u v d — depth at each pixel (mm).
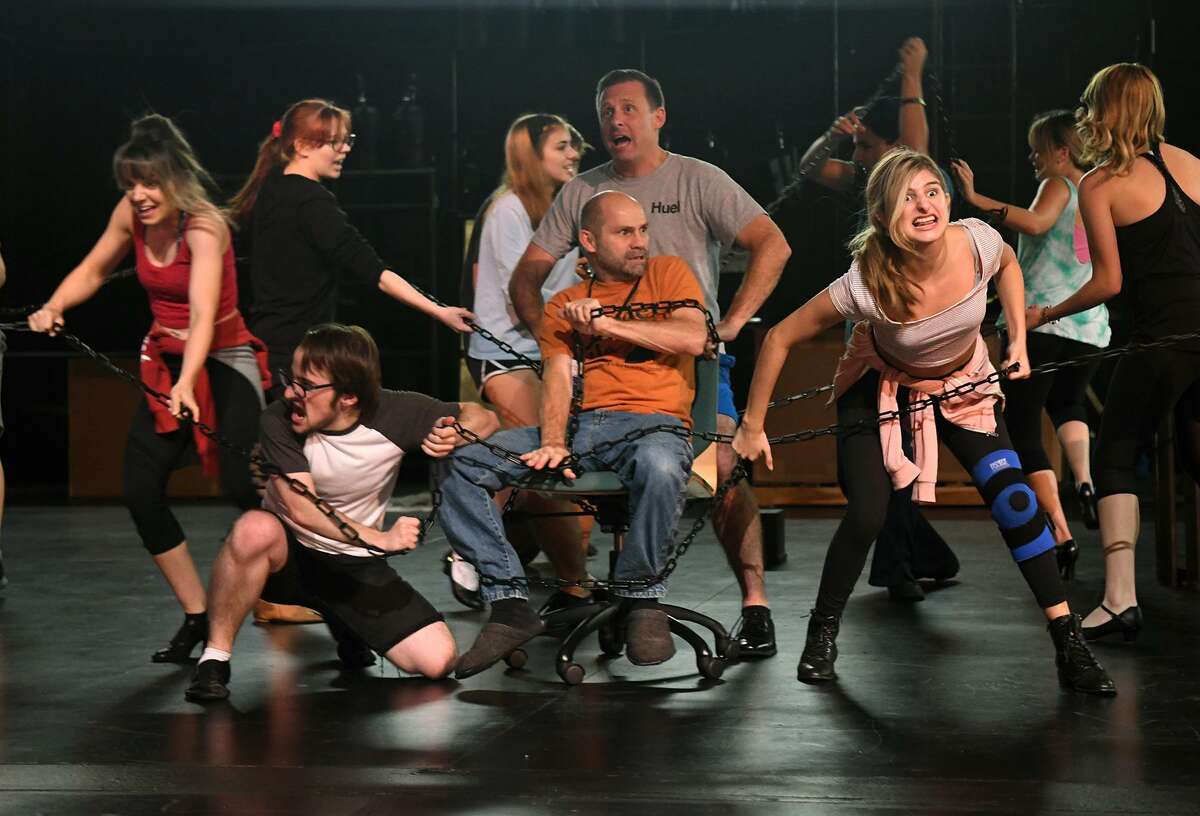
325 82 10359
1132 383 4191
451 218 10141
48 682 3842
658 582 3781
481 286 5387
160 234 4109
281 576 3781
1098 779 2832
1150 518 7340
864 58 9594
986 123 9555
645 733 3225
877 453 3811
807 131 9844
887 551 5062
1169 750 3041
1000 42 9477
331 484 3738
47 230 10156
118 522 7844
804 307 3709
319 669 3980
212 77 10344
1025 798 2715
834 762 2971
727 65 9930
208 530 7488
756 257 4305
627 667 3969
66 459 10562
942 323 3598
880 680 3771
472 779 2871
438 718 3385
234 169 10391
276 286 4773
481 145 10352
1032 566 3688
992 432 3770
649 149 4406
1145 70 4125
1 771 2971
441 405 3768
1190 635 4324
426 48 10211
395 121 9820
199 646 4289
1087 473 6039
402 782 2857
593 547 6477
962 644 4262
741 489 4176
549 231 4555
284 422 3686
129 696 3662
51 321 4062
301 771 2943
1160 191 4082
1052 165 5699
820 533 7090
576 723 3322
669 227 4398
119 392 9297
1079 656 3621
